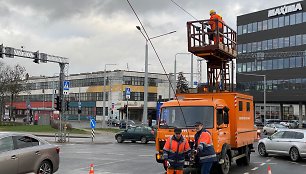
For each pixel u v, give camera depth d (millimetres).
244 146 16938
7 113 72438
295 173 15180
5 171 10602
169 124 13180
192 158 10445
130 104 92750
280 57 77500
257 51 81750
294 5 74625
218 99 14133
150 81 96688
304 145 19219
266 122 71125
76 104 105812
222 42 15930
